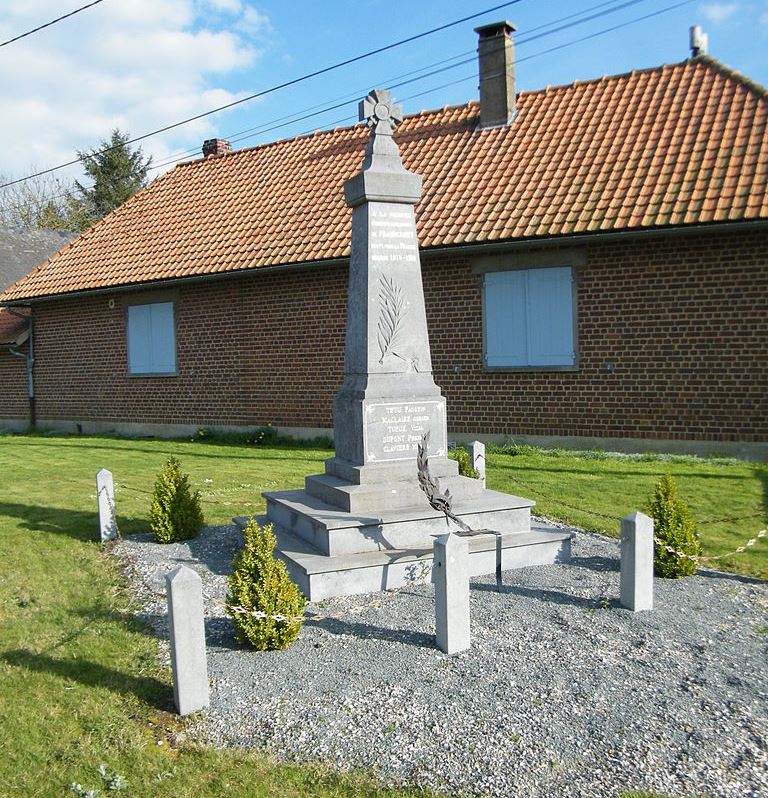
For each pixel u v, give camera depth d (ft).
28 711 16.34
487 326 47.91
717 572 24.72
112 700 16.85
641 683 17.02
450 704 16.22
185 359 61.26
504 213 46.14
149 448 55.67
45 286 67.21
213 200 65.72
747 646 18.93
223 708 16.40
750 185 40.24
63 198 178.29
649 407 43.57
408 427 26.63
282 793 13.47
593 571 24.80
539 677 17.37
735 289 41.06
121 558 27.40
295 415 55.88
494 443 48.06
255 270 53.78
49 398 71.26
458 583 18.67
